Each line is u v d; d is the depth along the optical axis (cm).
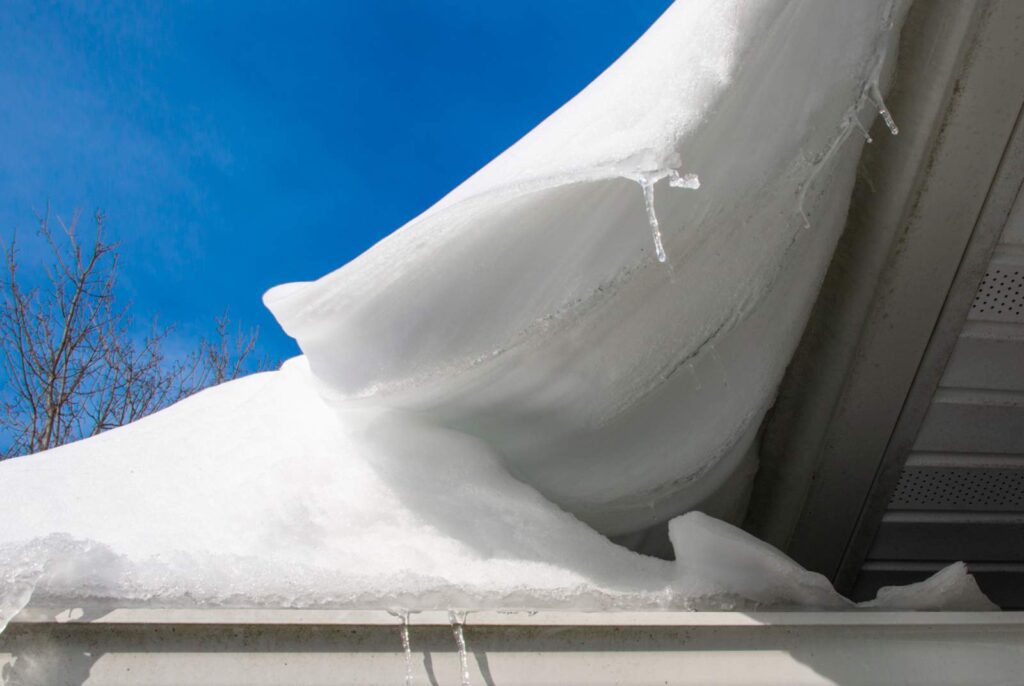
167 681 125
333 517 161
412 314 165
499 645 135
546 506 169
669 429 188
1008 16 166
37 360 830
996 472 241
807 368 220
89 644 126
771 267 176
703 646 142
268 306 182
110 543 151
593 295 159
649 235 158
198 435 198
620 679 136
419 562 150
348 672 129
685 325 174
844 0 150
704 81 141
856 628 148
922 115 179
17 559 126
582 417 181
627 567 161
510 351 164
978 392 225
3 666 123
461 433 180
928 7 171
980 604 165
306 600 135
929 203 188
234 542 154
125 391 872
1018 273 204
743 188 161
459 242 159
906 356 211
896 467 233
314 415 198
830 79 157
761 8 143
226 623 128
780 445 232
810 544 247
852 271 203
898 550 259
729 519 232
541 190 153
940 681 147
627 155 134
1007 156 182
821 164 163
